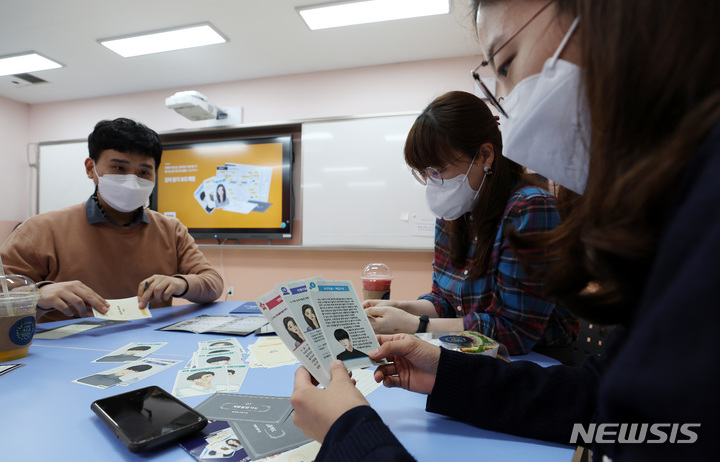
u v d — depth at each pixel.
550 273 0.39
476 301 1.11
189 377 0.71
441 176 1.10
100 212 1.54
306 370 0.53
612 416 0.24
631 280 0.28
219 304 1.58
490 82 0.62
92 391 0.65
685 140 0.24
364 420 0.38
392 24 2.57
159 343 0.96
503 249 0.98
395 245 3.00
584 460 0.49
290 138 3.22
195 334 1.06
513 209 0.98
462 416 0.55
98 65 3.15
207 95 3.49
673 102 0.27
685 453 0.20
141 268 1.60
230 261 3.36
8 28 2.65
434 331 0.95
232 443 0.47
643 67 0.28
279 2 2.38
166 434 0.46
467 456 0.46
